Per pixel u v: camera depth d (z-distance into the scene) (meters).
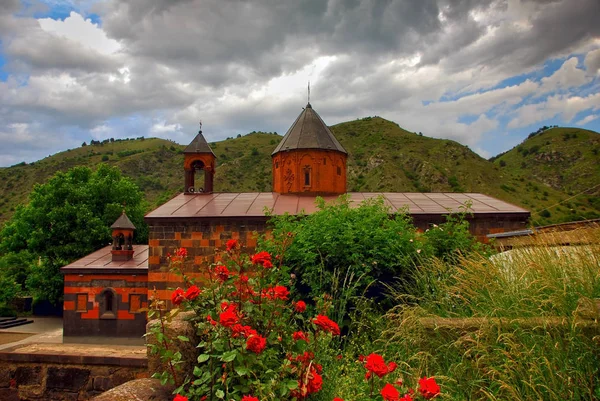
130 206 32.56
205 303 4.70
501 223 16.05
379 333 6.09
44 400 6.80
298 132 20.94
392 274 7.52
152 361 4.44
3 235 32.12
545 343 4.07
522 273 5.06
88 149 112.88
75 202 30.42
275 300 4.46
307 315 6.80
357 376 4.73
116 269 18.78
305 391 3.42
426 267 7.09
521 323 4.33
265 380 3.89
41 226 29.56
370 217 8.55
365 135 83.56
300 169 20.50
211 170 22.00
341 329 6.86
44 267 28.81
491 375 4.21
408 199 18.22
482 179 61.50
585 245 5.48
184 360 4.39
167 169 84.06
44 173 78.06
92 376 6.79
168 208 17.42
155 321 4.36
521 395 3.85
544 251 5.44
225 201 18.55
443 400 4.15
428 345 4.93
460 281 5.60
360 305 6.72
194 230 16.11
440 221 15.86
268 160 75.12
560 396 3.69
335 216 8.59
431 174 62.94
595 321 3.88
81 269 18.88
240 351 3.68
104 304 18.73
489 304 5.07
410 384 4.54
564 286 4.31
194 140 21.88
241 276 4.48
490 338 4.45
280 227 9.71
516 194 57.88
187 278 4.99
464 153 68.88
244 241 15.93
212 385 3.87
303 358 3.85
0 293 30.14
